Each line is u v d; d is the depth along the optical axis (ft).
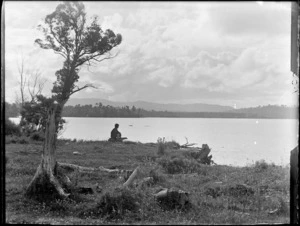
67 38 42.34
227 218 22.34
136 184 30.32
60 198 25.57
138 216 22.53
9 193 26.12
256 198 27.25
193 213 23.48
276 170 38.86
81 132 97.71
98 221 21.57
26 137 54.75
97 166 40.55
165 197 25.08
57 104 29.32
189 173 39.45
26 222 20.45
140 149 56.34
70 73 42.32
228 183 32.32
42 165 26.73
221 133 121.39
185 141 87.15
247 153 64.90
